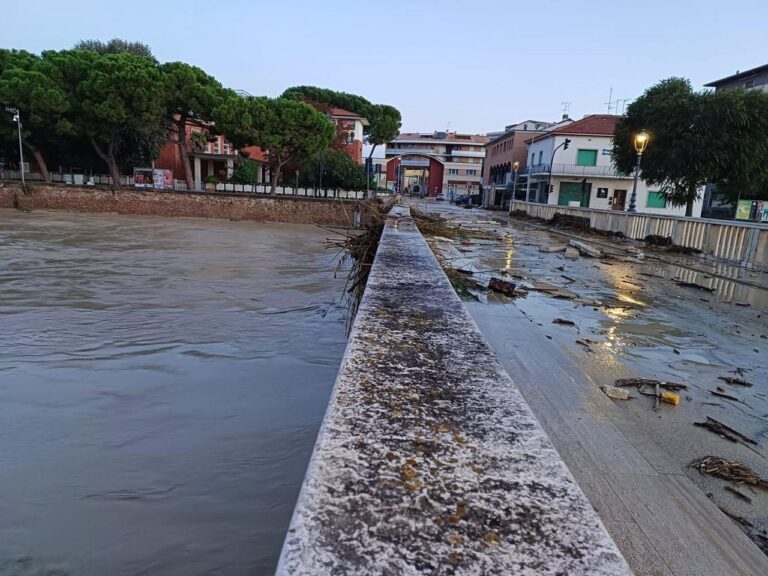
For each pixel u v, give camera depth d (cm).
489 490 96
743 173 2109
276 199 3103
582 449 261
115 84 2806
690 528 202
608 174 4116
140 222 2666
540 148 4625
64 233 1995
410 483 97
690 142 2123
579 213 2214
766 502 230
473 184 9769
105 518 296
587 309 627
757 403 354
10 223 2281
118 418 438
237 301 931
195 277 1165
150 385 515
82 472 347
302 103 3172
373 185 4422
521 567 76
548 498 95
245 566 259
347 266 1446
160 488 330
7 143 3319
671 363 435
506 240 1532
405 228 1008
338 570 73
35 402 466
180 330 723
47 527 286
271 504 314
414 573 73
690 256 1287
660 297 743
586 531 85
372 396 140
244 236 2238
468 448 113
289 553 77
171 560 262
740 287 855
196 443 395
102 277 1112
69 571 253
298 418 446
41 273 1133
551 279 848
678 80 2334
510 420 129
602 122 4275
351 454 107
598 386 361
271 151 3241
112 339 668
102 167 3722
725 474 250
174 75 2928
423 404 137
